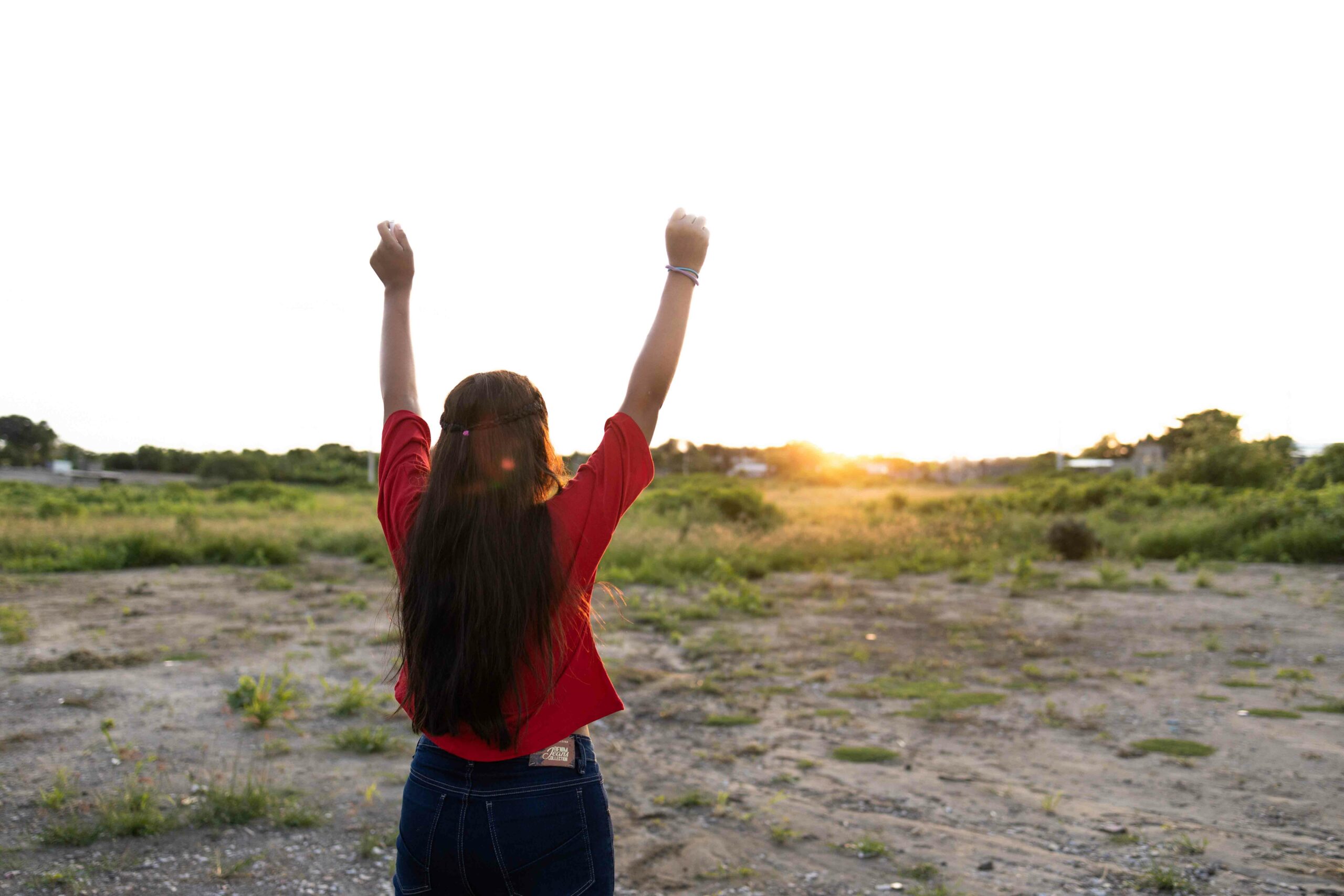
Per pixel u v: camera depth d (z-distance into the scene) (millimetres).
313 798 4020
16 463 64812
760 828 3811
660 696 6117
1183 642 7953
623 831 3781
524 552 1258
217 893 3100
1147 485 25609
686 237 1507
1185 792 4230
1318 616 9250
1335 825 3795
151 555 13820
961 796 4203
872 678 6688
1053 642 8016
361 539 15859
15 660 6805
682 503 20734
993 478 76625
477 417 1334
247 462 45875
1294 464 30281
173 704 5594
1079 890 3201
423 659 1269
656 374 1436
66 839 3465
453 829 1264
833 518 21156
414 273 1752
